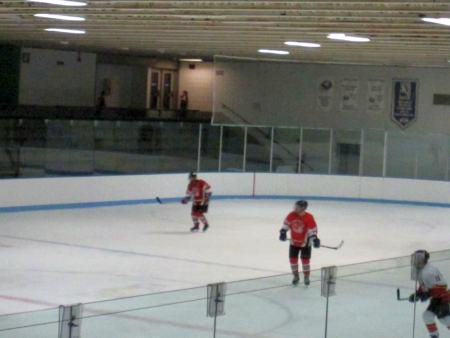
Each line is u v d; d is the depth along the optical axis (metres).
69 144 19.95
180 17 12.05
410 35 12.99
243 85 22.91
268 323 6.10
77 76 28.02
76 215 18.34
